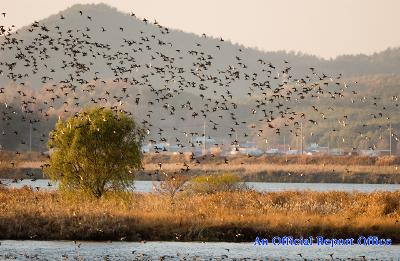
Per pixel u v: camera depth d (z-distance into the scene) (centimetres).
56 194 6831
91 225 5191
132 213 5497
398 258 4762
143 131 6475
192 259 4569
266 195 6688
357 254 4872
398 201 6212
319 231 5322
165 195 6988
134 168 6456
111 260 4500
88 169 6322
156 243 5097
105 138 6306
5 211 5406
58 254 4669
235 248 4988
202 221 5347
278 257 4728
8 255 4597
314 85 5950
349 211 5906
